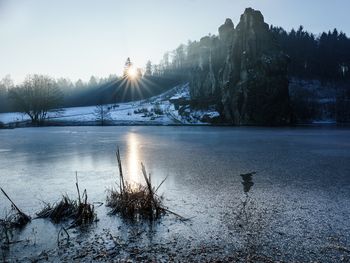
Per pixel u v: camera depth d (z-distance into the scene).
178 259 7.87
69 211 11.05
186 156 25.98
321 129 66.56
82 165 22.03
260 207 11.98
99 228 9.96
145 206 11.08
